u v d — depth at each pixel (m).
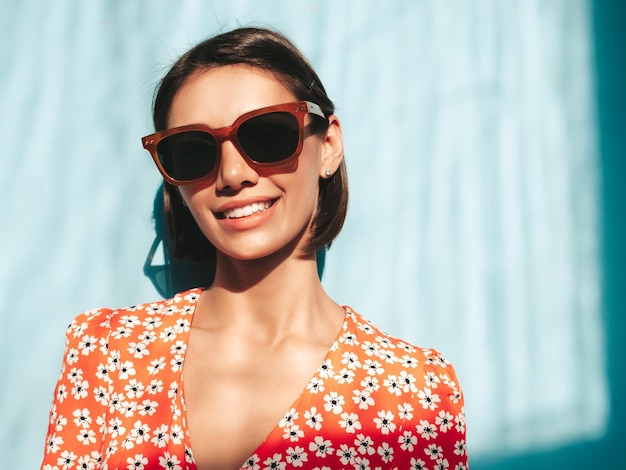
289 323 1.11
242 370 1.07
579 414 1.39
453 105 1.42
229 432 1.00
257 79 1.05
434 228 1.40
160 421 1.00
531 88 1.44
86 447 1.05
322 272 1.37
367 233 1.39
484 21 1.44
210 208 1.04
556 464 1.38
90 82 1.37
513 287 1.40
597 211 1.43
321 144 1.13
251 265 1.09
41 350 1.32
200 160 1.03
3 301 1.32
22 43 1.37
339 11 1.42
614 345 1.41
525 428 1.38
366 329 1.14
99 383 1.06
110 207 1.35
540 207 1.42
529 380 1.39
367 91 1.41
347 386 1.04
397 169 1.40
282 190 1.04
